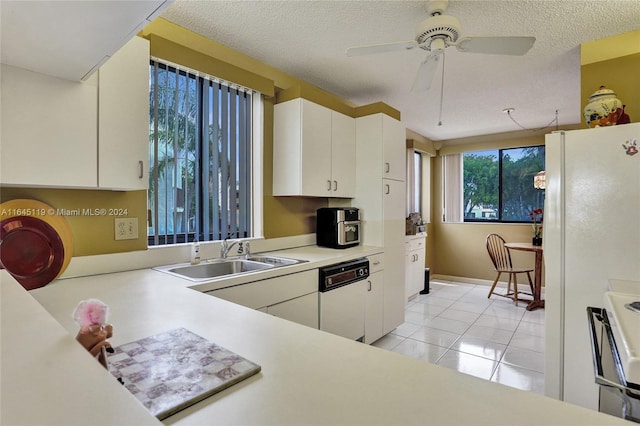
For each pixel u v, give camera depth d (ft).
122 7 2.84
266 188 8.96
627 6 6.31
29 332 1.86
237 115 8.32
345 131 10.09
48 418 1.11
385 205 10.12
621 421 1.82
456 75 9.52
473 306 13.56
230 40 7.66
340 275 7.98
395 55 8.42
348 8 6.42
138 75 5.46
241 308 3.96
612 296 4.53
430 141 18.40
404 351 9.34
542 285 15.67
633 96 7.29
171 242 6.93
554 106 12.30
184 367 2.42
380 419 1.84
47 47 3.63
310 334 3.14
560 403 2.02
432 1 6.09
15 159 4.23
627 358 2.88
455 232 18.07
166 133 6.75
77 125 4.76
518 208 16.72
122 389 1.35
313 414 1.89
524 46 5.99
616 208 5.41
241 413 1.91
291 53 8.31
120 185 5.22
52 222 5.22
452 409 1.94
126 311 3.82
